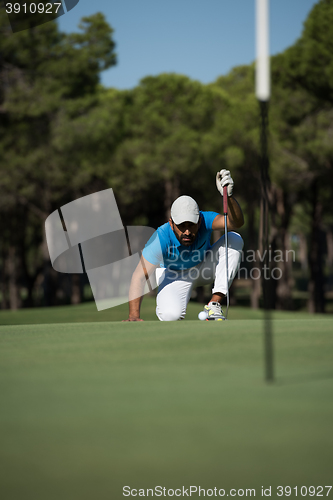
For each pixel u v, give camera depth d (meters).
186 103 43.19
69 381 3.34
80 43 37.69
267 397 2.79
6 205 42.03
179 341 5.18
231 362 3.96
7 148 38.34
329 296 77.19
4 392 3.00
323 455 1.88
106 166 42.12
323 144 36.22
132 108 43.47
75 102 37.94
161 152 41.44
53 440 2.08
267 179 5.46
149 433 2.15
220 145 41.66
